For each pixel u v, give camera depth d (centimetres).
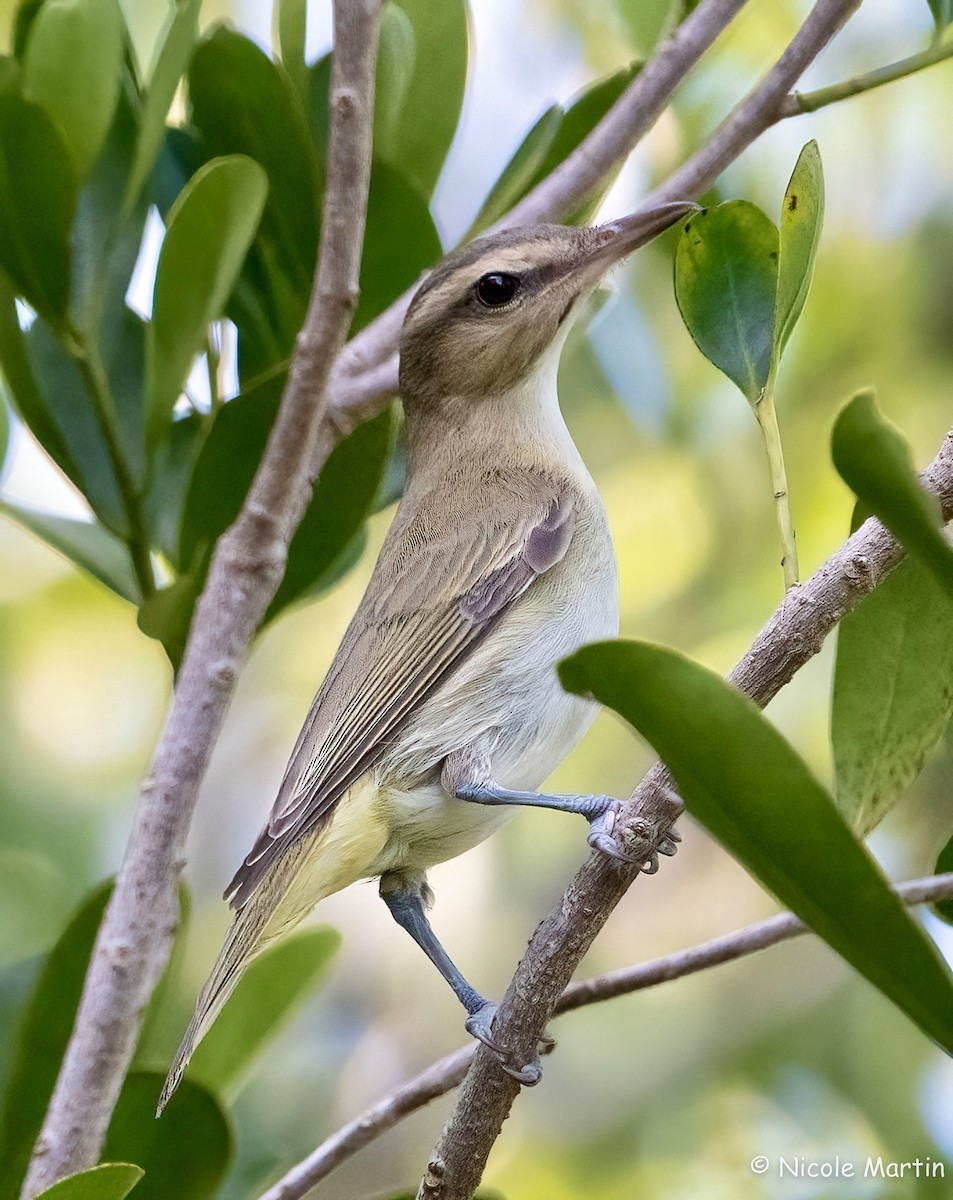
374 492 756
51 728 1332
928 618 599
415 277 817
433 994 1305
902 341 1340
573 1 1216
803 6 1205
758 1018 1241
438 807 773
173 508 776
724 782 409
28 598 1353
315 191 792
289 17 809
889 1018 1183
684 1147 1201
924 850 1185
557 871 1334
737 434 1342
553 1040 635
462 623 805
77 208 734
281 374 718
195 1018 672
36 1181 586
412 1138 1231
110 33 709
